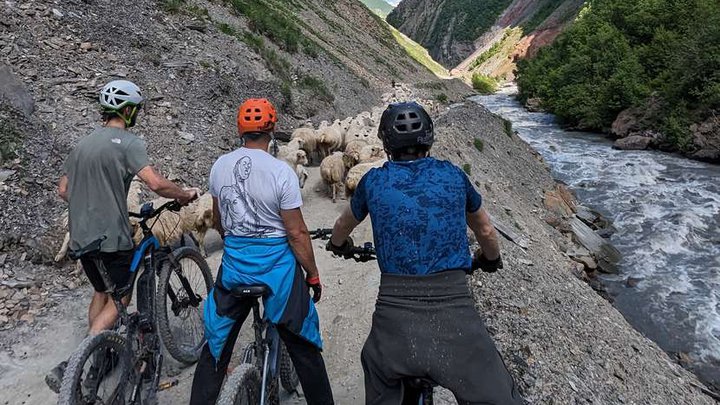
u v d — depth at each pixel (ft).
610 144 100.32
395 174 8.61
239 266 10.41
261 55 60.29
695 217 56.65
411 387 8.54
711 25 92.07
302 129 39.75
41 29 36.09
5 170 23.27
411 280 8.26
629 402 21.66
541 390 18.76
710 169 75.72
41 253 20.66
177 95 39.17
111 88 12.64
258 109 10.46
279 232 10.55
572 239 50.67
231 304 10.63
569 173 78.02
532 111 158.92
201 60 46.73
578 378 21.04
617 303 40.63
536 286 29.12
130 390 11.81
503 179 57.00
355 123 46.19
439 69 250.98
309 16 144.87
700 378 31.22
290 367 13.44
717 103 86.02
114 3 47.24
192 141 34.73
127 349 11.73
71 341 16.89
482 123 73.36
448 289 8.25
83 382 10.78
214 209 11.26
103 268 12.05
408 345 8.09
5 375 15.12
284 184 10.17
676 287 42.63
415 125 8.67
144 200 24.09
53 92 31.14
